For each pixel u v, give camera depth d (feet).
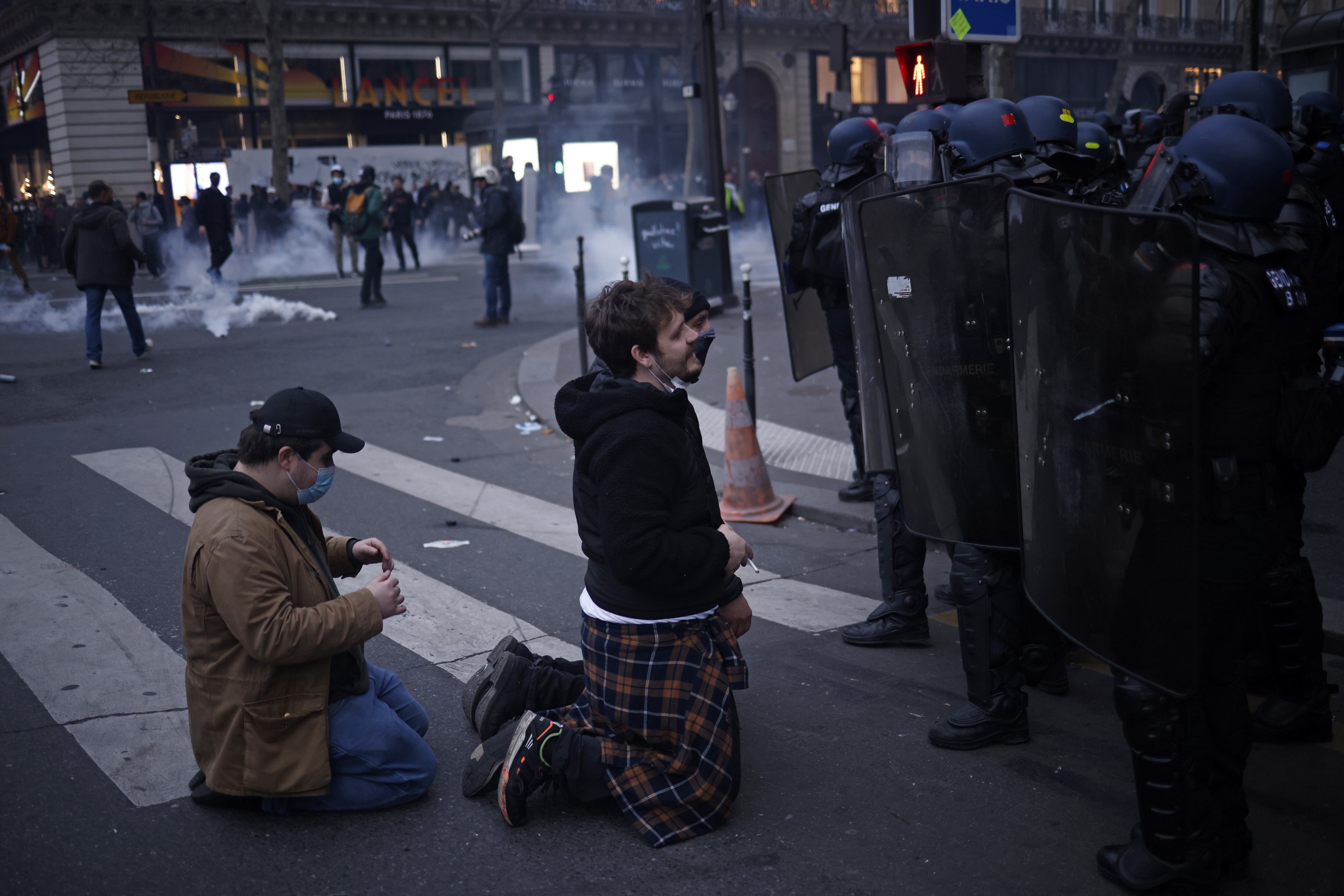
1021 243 8.31
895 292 11.08
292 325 44.34
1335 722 11.55
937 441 11.03
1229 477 7.79
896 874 8.96
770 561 17.44
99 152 99.76
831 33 45.91
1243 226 7.73
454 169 105.91
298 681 9.52
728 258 42.91
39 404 29.07
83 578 16.17
